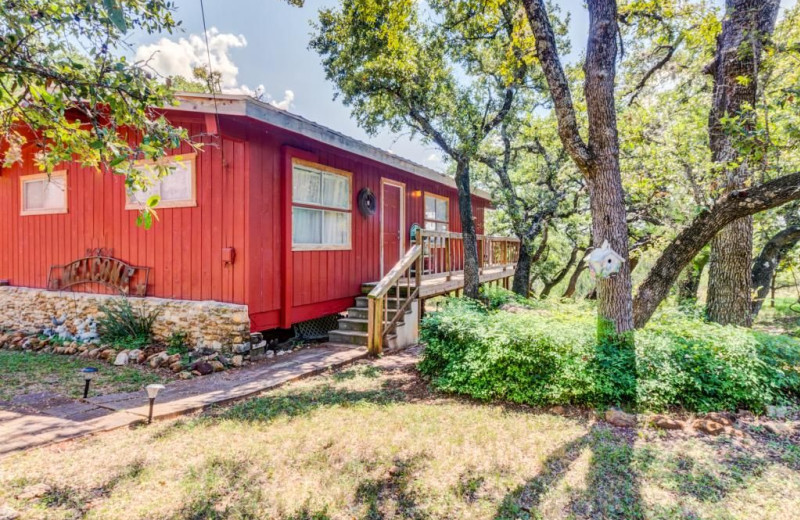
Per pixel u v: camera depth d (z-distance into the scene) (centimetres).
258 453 312
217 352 596
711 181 587
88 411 396
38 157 397
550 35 490
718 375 420
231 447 322
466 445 332
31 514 231
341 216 798
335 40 852
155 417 379
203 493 258
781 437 358
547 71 488
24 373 534
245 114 521
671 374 422
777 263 971
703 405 410
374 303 649
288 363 589
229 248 605
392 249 961
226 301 612
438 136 855
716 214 491
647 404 412
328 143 678
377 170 903
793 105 516
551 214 1345
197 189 631
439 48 840
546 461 308
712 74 679
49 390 464
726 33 628
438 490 270
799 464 309
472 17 770
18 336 749
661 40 743
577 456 316
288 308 662
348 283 815
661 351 442
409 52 789
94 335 692
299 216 698
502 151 1446
